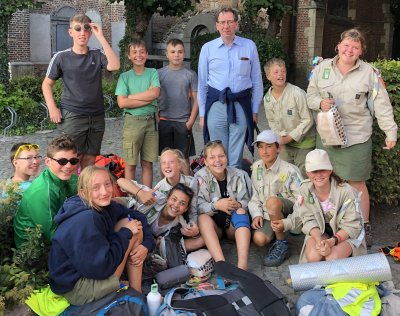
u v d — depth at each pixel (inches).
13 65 655.1
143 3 494.6
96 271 123.7
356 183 181.3
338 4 740.7
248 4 564.7
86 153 206.1
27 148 183.8
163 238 159.6
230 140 206.1
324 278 133.3
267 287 130.3
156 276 152.2
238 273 135.1
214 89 202.5
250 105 205.5
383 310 129.3
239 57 199.5
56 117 196.2
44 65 694.5
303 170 198.7
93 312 122.8
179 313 121.6
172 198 159.8
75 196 135.2
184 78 217.3
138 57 207.5
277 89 195.3
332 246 147.2
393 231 200.4
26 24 677.9
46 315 125.3
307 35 658.8
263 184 177.6
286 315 124.3
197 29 699.4
